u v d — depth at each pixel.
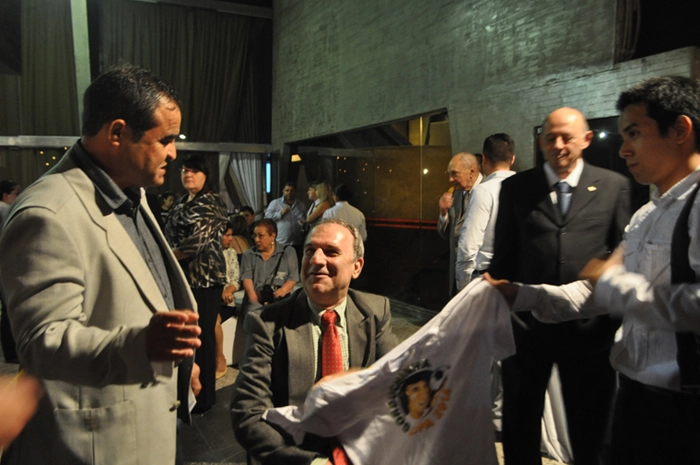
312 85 8.17
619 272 1.38
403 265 6.38
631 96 1.48
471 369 1.40
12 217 1.11
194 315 1.04
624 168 3.58
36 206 1.09
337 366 1.47
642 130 1.44
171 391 1.41
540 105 4.20
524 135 4.36
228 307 4.20
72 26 8.58
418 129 5.96
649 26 3.66
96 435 1.18
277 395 1.48
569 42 3.93
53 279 1.06
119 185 1.31
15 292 1.05
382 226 6.77
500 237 2.12
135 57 8.98
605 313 1.75
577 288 1.71
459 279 2.87
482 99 4.81
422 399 1.35
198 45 9.30
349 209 5.68
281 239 7.70
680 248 1.36
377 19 6.40
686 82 1.41
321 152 8.27
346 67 7.16
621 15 3.57
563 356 1.93
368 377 1.30
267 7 9.67
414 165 6.09
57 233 1.09
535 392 1.99
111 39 8.86
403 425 1.34
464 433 1.38
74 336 1.02
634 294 1.32
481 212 2.73
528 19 4.28
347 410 1.31
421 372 1.35
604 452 1.92
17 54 8.51
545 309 1.64
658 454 1.44
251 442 1.34
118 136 1.22
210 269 3.19
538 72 4.21
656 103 1.41
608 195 1.93
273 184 9.91
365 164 7.07
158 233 1.51
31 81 8.57
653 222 1.49
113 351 1.01
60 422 1.16
